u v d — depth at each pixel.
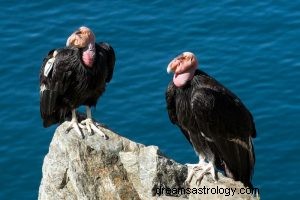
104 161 19.06
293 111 31.66
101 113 31.88
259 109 31.86
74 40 18.94
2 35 35.22
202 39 34.72
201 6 36.06
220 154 18.48
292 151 30.28
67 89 19.39
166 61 33.72
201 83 18.09
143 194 18.88
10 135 31.28
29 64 33.88
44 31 35.34
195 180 18.89
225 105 17.98
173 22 35.44
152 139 30.81
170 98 18.62
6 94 32.75
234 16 35.53
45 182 19.61
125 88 32.69
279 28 35.00
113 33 35.19
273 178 29.55
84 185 18.89
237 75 33.19
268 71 33.25
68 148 19.23
